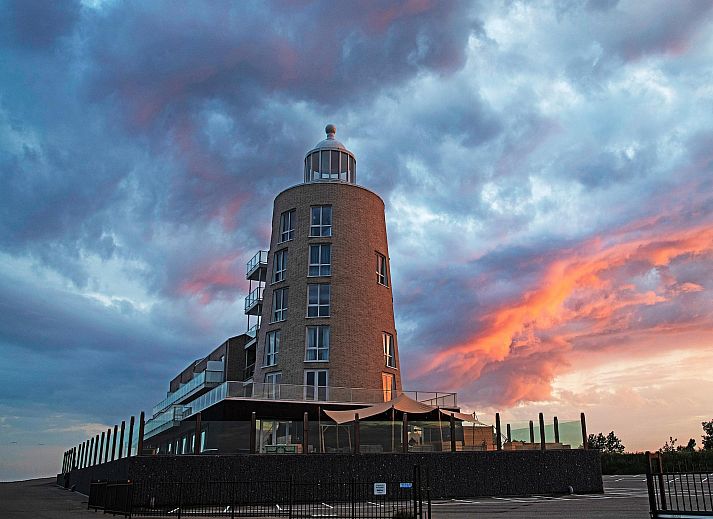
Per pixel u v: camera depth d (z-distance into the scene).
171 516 23.25
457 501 29.23
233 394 38.25
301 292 47.12
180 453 31.06
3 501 36.28
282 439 30.75
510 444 33.94
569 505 25.00
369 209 50.50
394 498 30.55
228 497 28.70
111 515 24.48
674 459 44.41
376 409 33.94
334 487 30.11
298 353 45.66
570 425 34.59
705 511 16.14
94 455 45.56
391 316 50.03
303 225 48.97
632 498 27.58
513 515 21.05
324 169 52.28
